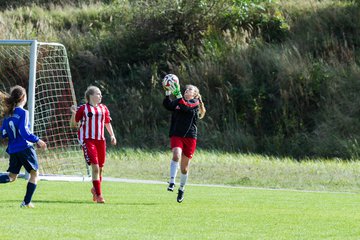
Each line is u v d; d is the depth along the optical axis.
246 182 45.16
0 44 43.22
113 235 21.27
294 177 47.06
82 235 21.08
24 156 27.72
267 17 79.31
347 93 68.50
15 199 31.23
